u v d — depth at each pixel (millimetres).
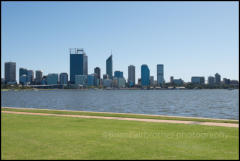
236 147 11797
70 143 12469
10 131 15766
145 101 105000
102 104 87312
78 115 25266
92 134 14664
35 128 16781
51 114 26250
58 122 19891
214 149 11453
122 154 10617
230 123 19375
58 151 11070
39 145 12086
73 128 16844
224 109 61281
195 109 61750
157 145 12125
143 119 21797
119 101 107000
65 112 27891
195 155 10516
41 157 10242
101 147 11703
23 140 13133
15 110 30812
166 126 17734
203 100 111562
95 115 25203
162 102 96562
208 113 50125
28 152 10922
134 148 11539
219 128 16859
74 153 10758
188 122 19766
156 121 20406
